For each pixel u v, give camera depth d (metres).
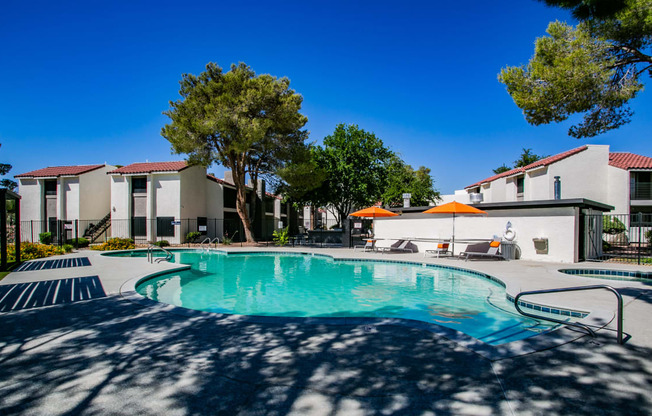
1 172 29.98
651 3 7.78
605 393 2.88
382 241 20.03
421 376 3.26
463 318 6.48
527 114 10.63
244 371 3.42
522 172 23.77
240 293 9.09
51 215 26.25
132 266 11.93
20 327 4.94
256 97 20.48
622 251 15.91
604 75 8.81
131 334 4.59
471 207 13.88
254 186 26.66
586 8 5.18
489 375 3.26
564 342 4.07
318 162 26.66
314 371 3.40
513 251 13.98
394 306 7.59
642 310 5.48
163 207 25.12
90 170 26.61
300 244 24.55
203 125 20.16
